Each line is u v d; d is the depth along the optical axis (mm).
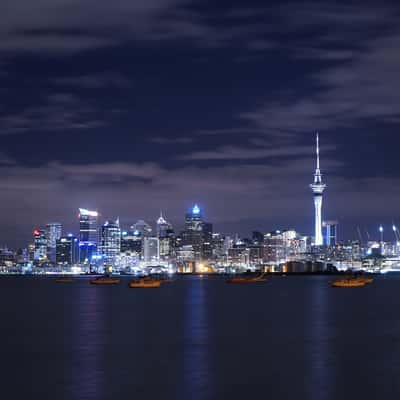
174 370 86062
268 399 69812
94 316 173500
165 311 192875
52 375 83000
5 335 127438
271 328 138250
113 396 71250
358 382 78125
